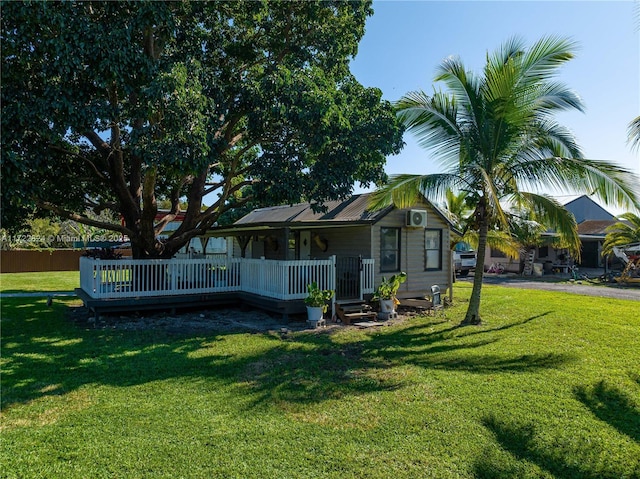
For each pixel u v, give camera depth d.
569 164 9.20
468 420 4.63
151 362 6.76
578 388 5.61
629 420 4.65
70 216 11.30
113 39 7.69
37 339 8.32
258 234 15.05
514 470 3.68
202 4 10.10
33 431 4.32
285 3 11.34
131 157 12.84
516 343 8.07
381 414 4.78
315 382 5.84
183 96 8.13
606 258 23.02
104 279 10.51
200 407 4.95
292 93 9.34
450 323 10.21
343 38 12.38
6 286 18.72
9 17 6.98
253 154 14.58
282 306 10.16
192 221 13.01
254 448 4.00
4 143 7.38
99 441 4.12
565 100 9.45
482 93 9.68
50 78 7.56
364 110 11.26
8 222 10.60
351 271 11.64
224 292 11.90
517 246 18.30
